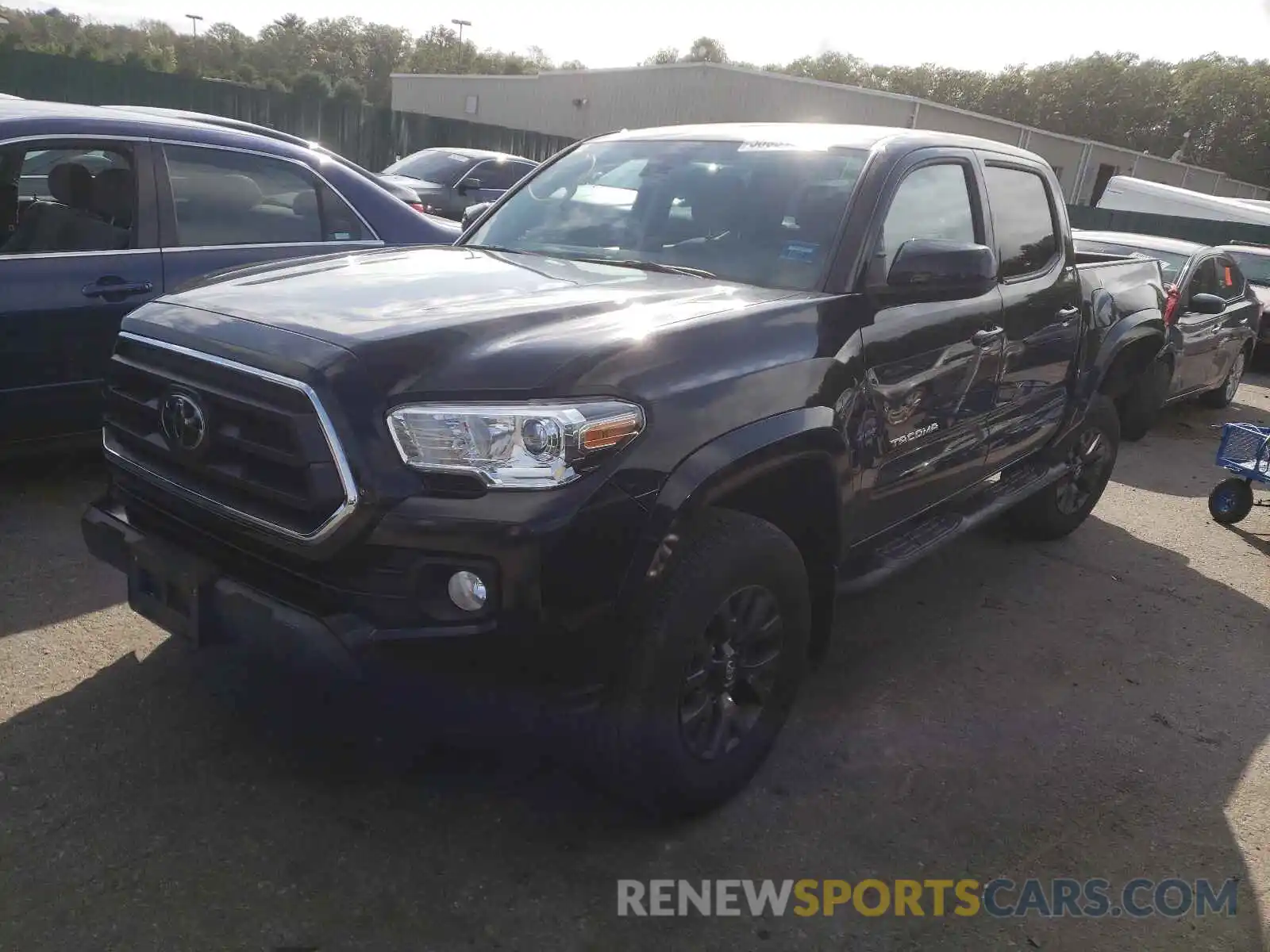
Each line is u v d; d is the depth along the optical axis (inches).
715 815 114.4
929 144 146.1
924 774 126.5
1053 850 114.4
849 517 123.4
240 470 96.3
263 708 124.5
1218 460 243.1
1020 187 169.6
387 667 89.7
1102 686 155.3
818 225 129.4
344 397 89.2
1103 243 372.5
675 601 98.8
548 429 88.2
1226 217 770.2
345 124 839.1
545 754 120.6
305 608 92.4
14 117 171.0
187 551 102.3
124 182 181.9
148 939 88.7
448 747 120.6
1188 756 137.3
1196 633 179.5
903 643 163.9
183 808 105.8
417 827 106.7
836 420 114.9
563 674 93.9
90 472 197.2
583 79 1362.0
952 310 140.2
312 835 103.9
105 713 120.4
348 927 92.4
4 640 133.7
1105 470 220.4
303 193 205.6
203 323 102.9
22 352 169.0
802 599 116.6
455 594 88.9
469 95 1523.1
